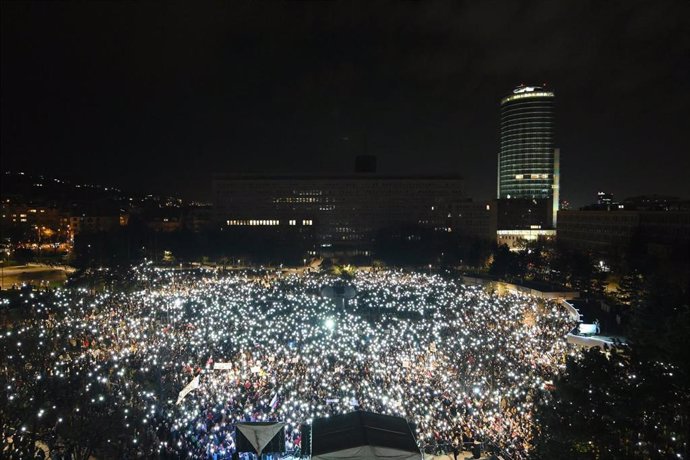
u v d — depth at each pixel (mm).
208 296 77312
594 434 20234
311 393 36844
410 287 90250
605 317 62250
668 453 18469
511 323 57594
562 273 109562
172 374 38906
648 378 19984
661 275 73812
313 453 16281
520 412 32125
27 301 61500
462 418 31906
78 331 48062
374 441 16203
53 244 176625
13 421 26125
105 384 33781
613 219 138500
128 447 27391
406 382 38938
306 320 63844
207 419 32406
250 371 41031
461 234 191375
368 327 56531
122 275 92500
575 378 22656
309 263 153000
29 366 36281
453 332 55938
